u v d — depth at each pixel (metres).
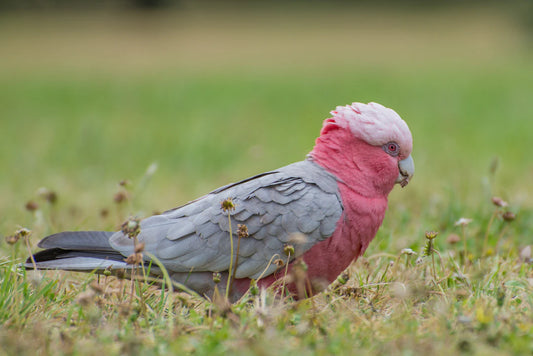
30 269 6.93
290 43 59.34
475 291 6.71
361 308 6.47
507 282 6.98
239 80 38.44
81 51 53.72
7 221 10.53
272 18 73.06
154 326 5.84
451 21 68.19
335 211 6.67
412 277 7.03
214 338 5.38
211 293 6.90
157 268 6.81
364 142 6.93
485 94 30.69
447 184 12.67
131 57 51.41
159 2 73.94
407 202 11.60
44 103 30.42
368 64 45.91
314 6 78.50
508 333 5.49
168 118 25.78
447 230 9.81
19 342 5.26
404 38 60.59
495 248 8.84
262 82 37.16
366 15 73.69
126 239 6.86
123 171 16.38
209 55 53.00
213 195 6.92
